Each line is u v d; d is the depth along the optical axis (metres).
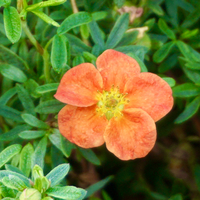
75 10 0.16
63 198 0.12
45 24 0.16
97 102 0.13
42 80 0.16
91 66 0.13
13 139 0.15
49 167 0.16
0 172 0.12
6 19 0.13
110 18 0.17
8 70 0.15
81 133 0.13
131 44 0.16
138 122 0.13
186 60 0.16
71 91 0.13
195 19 0.17
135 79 0.13
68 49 0.15
